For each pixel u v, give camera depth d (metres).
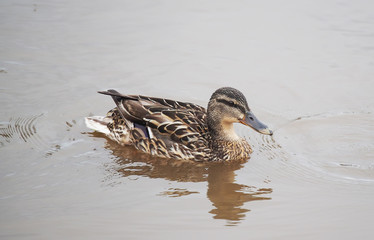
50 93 15.43
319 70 16.77
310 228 10.10
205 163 13.05
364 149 13.16
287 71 16.77
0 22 18.83
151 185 11.80
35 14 19.61
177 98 15.43
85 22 19.28
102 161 12.80
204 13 20.22
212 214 10.61
